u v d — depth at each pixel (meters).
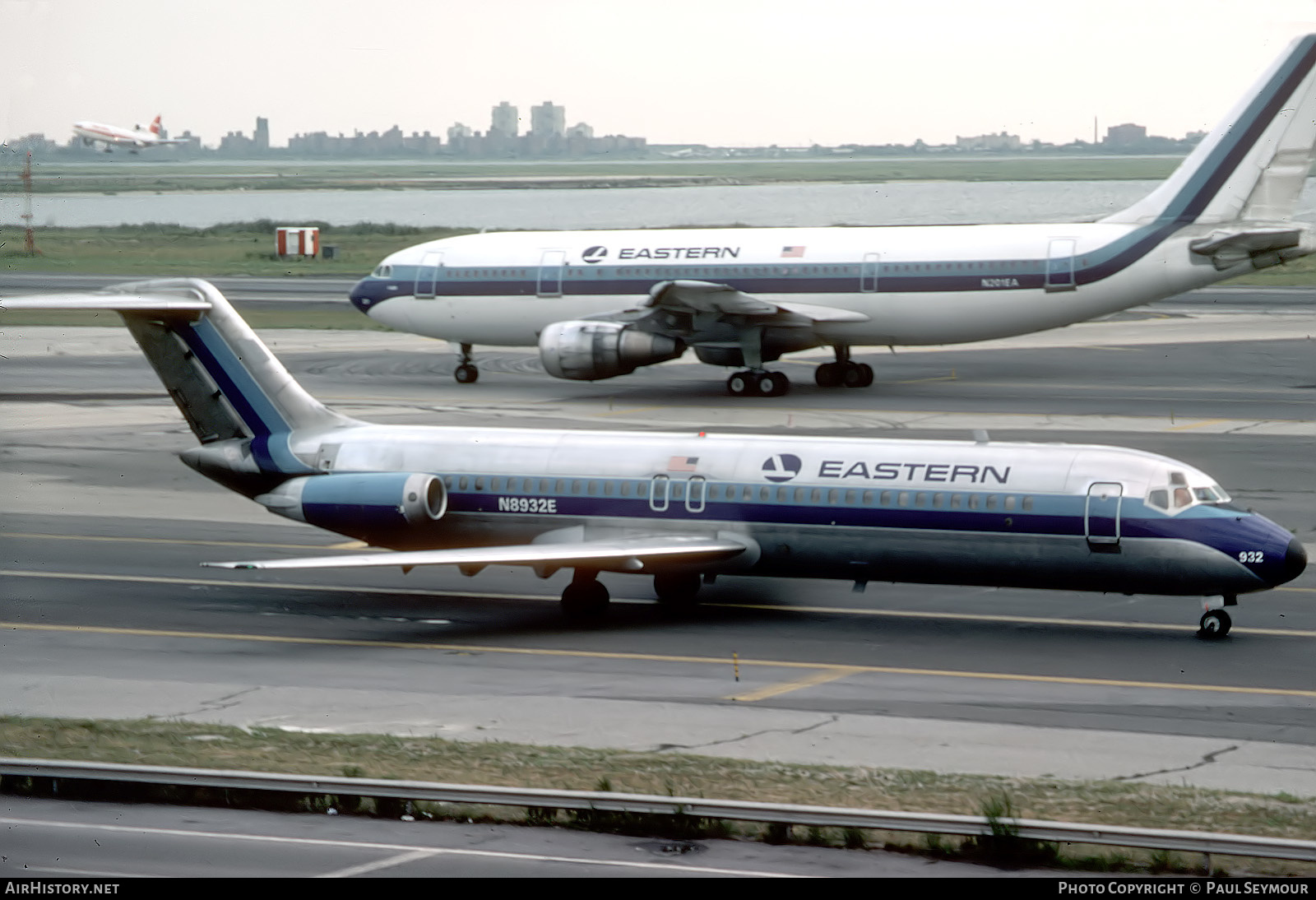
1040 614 111.56
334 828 65.31
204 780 68.31
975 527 105.56
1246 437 181.12
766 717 85.62
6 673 95.38
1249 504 145.62
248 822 65.94
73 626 108.38
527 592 120.00
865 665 97.62
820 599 116.88
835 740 81.12
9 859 60.81
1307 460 166.88
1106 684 92.62
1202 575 101.62
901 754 78.44
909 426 189.75
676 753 78.25
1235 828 65.19
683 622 110.06
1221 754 78.62
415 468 118.38
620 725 84.00
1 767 70.00
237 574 125.81
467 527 117.38
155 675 95.19
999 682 93.19
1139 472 104.06
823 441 112.56
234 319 121.50
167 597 117.56
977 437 112.06
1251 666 97.00
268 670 96.25
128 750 76.88
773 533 110.06
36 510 149.88
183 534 140.75
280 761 75.00
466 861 60.94
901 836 64.06
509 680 94.12
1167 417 196.00
